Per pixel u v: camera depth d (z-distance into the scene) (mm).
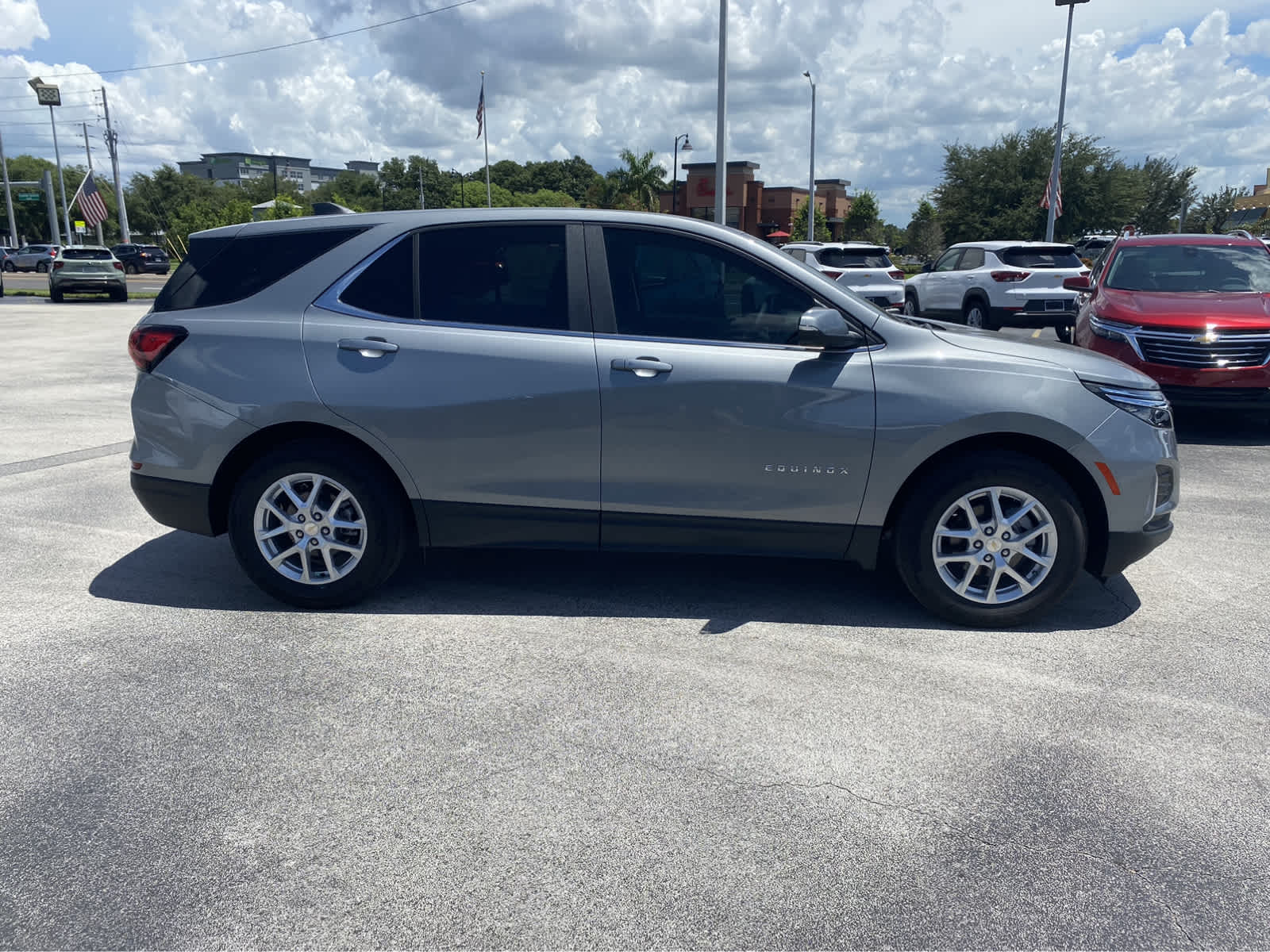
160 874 2439
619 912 2309
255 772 2908
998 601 3994
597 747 3064
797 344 3922
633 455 3932
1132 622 4156
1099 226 45969
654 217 4020
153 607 4246
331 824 2650
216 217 70500
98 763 2949
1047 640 3945
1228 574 4805
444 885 2402
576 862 2494
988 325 15984
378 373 3963
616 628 4031
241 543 4145
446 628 4027
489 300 4023
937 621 4125
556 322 3973
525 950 2186
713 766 2957
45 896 2352
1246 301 8406
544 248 4020
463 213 4102
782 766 2959
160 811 2707
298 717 3250
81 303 26453
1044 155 45750
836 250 19047
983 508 3980
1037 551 3977
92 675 3559
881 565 4828
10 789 2807
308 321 4055
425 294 4051
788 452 3887
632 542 4055
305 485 4145
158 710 3295
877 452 3861
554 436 3936
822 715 3281
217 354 4070
